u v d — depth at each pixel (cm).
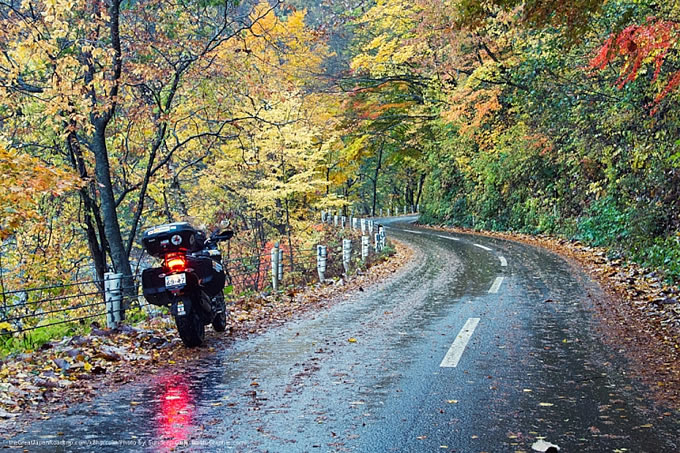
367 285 1584
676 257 1380
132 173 1930
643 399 550
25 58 1250
